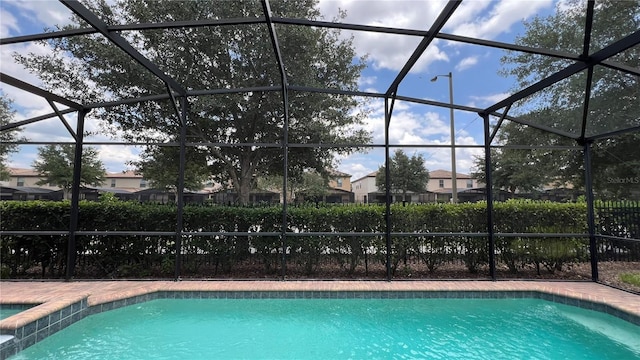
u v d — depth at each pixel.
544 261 5.99
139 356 3.39
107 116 8.41
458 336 3.94
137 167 10.74
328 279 5.55
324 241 5.86
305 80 8.19
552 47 9.30
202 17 7.55
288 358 3.38
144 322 4.24
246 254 5.86
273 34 3.74
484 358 3.42
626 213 6.64
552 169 10.93
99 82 7.91
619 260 6.55
